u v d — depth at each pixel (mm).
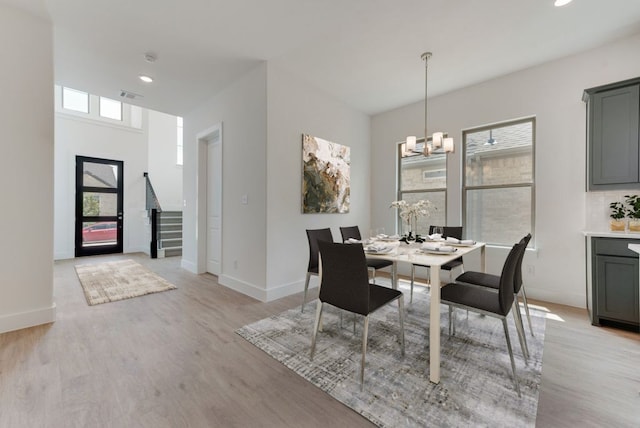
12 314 2293
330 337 2229
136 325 2449
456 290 1949
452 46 2756
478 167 3654
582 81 2855
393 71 3248
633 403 1458
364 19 2367
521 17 2326
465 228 3732
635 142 2387
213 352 1996
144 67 3168
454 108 3764
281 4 2195
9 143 2256
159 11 2277
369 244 2486
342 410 1431
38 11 2283
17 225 2307
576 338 2189
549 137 3043
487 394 1535
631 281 2275
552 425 1311
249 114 3297
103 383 1629
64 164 5832
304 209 3494
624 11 2248
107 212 6422
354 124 4363
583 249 2857
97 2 2176
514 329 2377
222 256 3789
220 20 2391
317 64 3119
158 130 7379
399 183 4469
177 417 1375
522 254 1987
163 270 4688
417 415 1382
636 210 2486
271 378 1694
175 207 7664
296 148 3426
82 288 3584
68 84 3586
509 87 3303
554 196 3016
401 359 1901
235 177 3545
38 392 1539
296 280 3422
